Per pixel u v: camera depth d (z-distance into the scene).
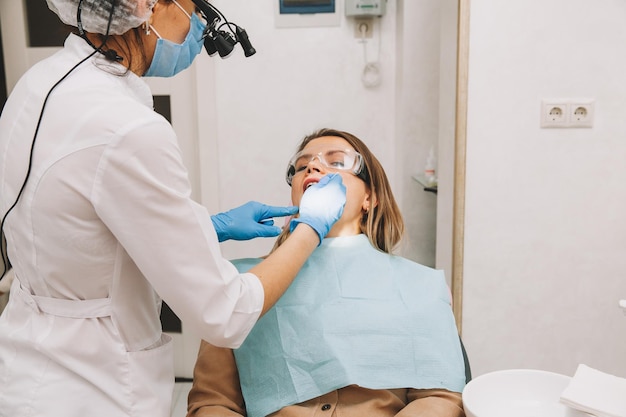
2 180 0.95
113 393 0.96
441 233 2.37
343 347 1.21
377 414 1.17
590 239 2.15
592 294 2.18
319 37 2.78
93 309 0.96
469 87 2.05
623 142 2.09
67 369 0.95
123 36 1.00
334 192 1.24
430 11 2.64
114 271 0.94
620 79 2.04
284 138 2.85
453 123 2.13
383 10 2.72
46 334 0.95
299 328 1.24
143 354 1.00
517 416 1.00
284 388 1.19
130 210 0.86
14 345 0.98
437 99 2.72
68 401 0.94
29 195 0.90
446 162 2.26
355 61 2.80
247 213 1.24
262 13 2.75
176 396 2.70
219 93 2.80
